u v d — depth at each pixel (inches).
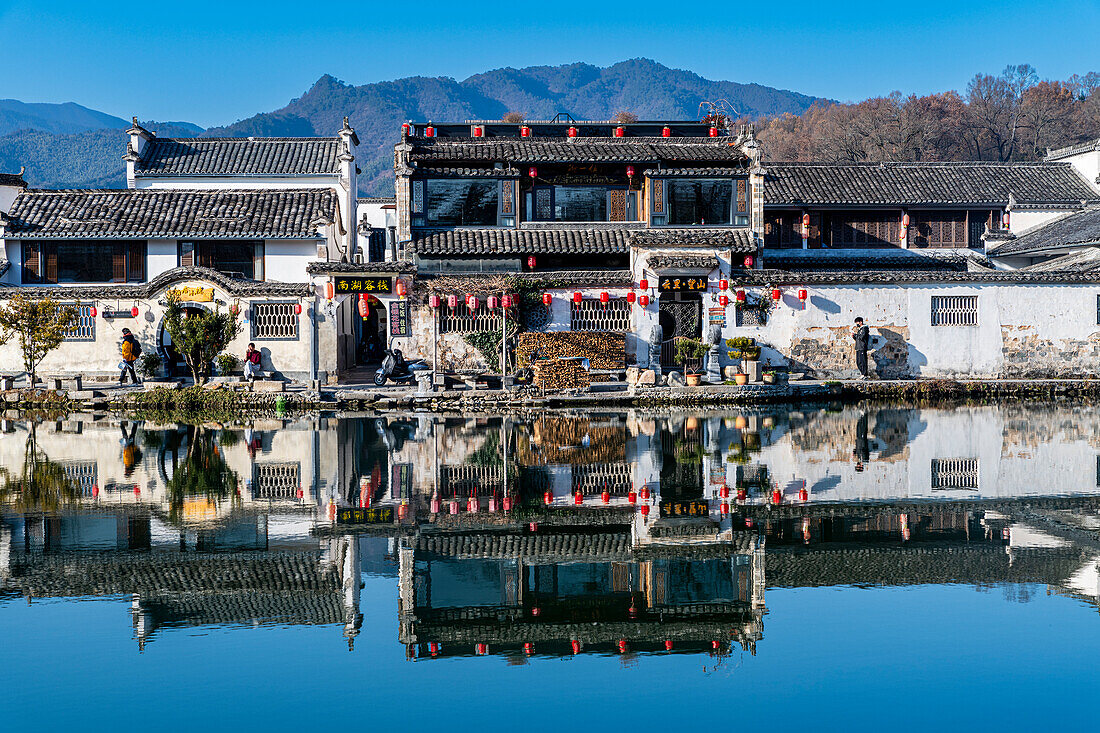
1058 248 1423.5
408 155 1366.9
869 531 600.7
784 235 1566.2
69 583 519.5
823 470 764.6
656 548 570.6
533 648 447.5
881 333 1310.3
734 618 474.6
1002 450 850.8
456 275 1288.1
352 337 1494.8
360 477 749.3
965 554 559.5
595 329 1307.8
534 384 1200.2
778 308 1302.9
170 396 1171.9
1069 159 1717.5
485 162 1387.8
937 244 1594.5
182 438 942.4
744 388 1186.0
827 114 3617.1
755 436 927.7
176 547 574.2
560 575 528.7
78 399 1168.8
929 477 741.3
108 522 623.2
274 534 598.2
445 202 1369.3
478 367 1288.1
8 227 1343.5
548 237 1362.0
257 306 1272.1
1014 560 549.6
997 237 1584.6
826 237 1573.6
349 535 595.2
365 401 1176.2
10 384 1190.3
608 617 478.6
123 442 919.0
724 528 606.9
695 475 748.6
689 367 1298.0
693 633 460.4
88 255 1371.8
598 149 1419.8
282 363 1274.6
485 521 622.5
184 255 1391.5
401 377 1258.0
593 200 1403.8
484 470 773.3
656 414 1098.1
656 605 491.2
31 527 613.9
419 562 549.3
